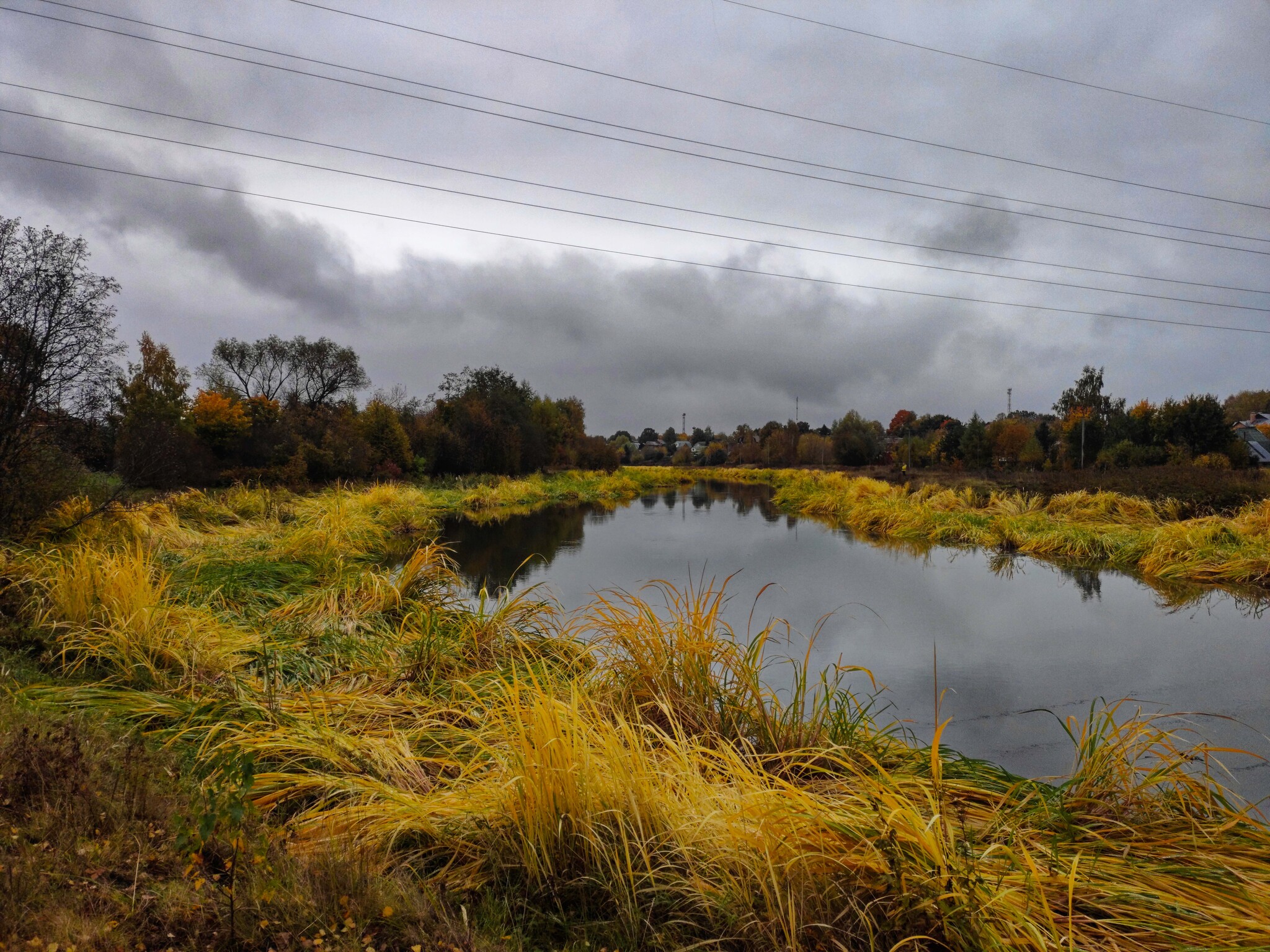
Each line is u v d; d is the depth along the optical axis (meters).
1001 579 10.25
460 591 8.73
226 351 36.84
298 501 16.36
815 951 2.21
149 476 9.86
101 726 3.42
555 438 41.25
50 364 7.59
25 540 6.99
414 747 3.87
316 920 2.05
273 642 5.68
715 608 4.60
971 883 2.25
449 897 2.43
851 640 6.90
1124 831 2.95
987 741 4.52
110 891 2.02
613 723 4.03
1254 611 8.16
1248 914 2.35
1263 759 4.15
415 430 29.19
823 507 21.98
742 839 2.53
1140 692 5.41
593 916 2.43
